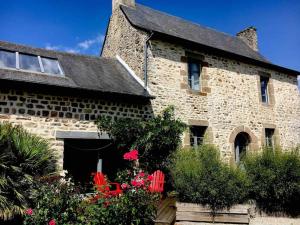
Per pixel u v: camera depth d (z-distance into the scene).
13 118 7.36
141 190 5.82
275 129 13.08
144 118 9.41
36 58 8.97
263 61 12.95
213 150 8.30
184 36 11.79
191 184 7.17
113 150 8.92
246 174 7.80
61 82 7.99
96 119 8.47
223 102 11.49
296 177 7.57
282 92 13.80
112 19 12.60
